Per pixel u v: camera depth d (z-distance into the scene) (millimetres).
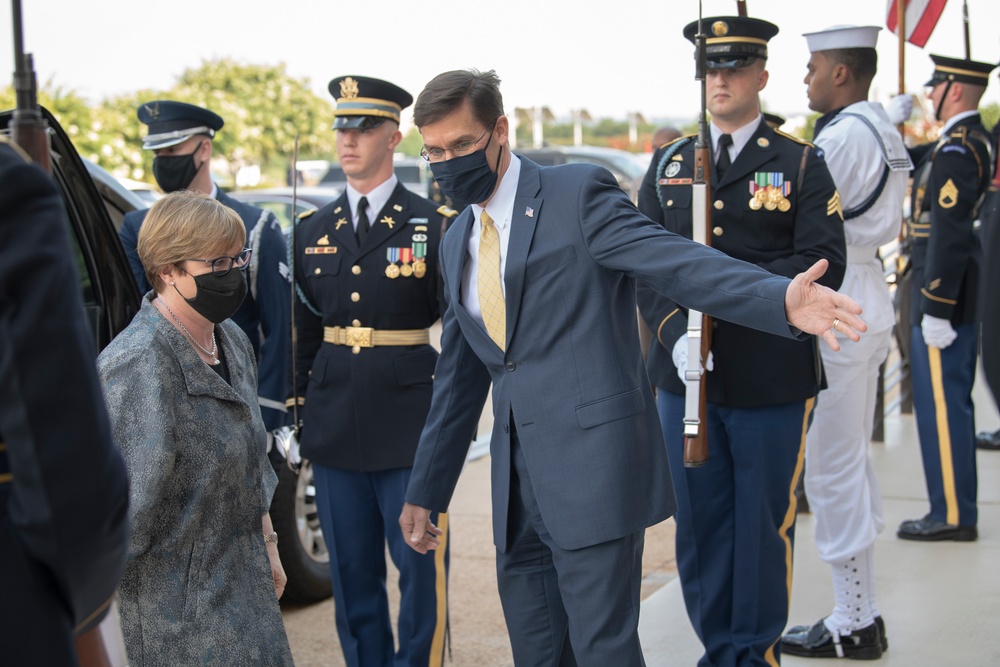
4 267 1348
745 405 3195
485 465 6445
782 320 2160
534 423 2486
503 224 2551
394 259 3426
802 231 3230
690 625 3994
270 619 2314
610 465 2424
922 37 5090
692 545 3348
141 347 2182
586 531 2422
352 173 3469
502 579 2713
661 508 2480
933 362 4770
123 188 4551
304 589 4359
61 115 13469
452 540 5129
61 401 1367
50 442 1362
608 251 2412
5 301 1354
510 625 2727
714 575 3322
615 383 2453
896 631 3848
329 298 3477
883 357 3756
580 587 2463
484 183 2488
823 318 2123
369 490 3496
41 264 1366
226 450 2252
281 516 4203
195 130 3723
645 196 3488
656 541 5113
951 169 4488
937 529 4820
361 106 3441
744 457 3240
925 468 4871
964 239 4500
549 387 2471
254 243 3578
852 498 3602
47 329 1359
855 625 3641
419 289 3436
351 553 3486
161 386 2166
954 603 4074
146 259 2279
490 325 2557
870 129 3693
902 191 3752
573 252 2453
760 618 3283
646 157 15195
